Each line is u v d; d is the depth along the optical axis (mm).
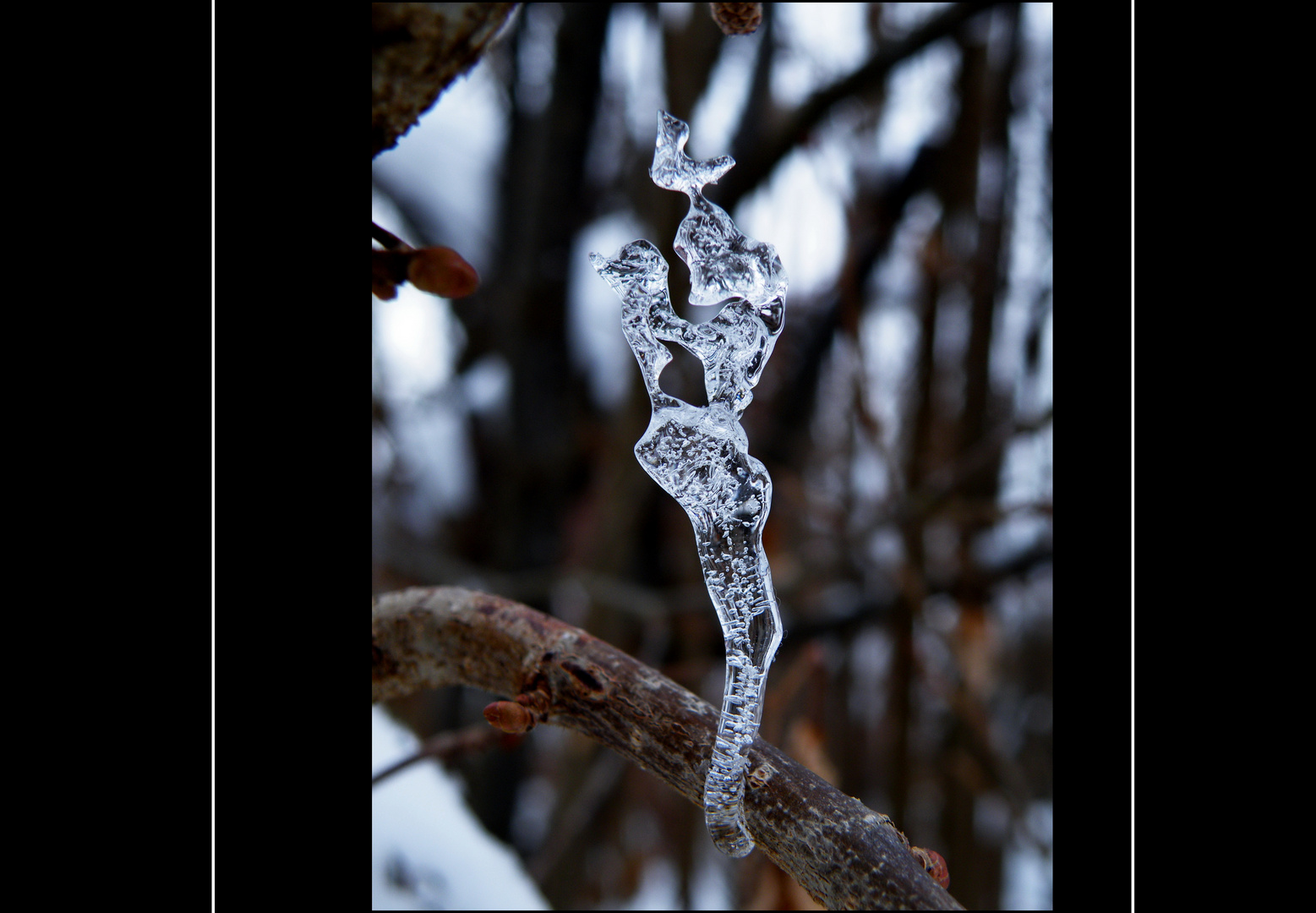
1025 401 821
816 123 625
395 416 926
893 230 801
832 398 960
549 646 312
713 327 282
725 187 660
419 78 313
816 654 444
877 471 866
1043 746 1068
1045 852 670
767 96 791
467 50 313
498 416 883
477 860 414
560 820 815
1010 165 847
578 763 827
